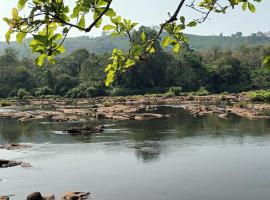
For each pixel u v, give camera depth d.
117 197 19.48
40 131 43.94
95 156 29.30
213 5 5.16
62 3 3.49
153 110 66.19
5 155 30.44
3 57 128.75
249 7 5.06
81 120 54.44
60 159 28.59
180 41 4.95
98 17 3.71
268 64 4.42
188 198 19.09
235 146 31.47
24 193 20.52
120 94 111.56
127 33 4.99
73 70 143.00
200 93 108.25
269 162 25.62
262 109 62.62
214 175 22.95
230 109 62.34
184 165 25.56
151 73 115.31
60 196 19.88
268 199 18.64
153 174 23.62
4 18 3.39
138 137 37.53
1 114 62.59
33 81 123.12
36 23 3.46
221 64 125.38
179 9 4.44
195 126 44.56
